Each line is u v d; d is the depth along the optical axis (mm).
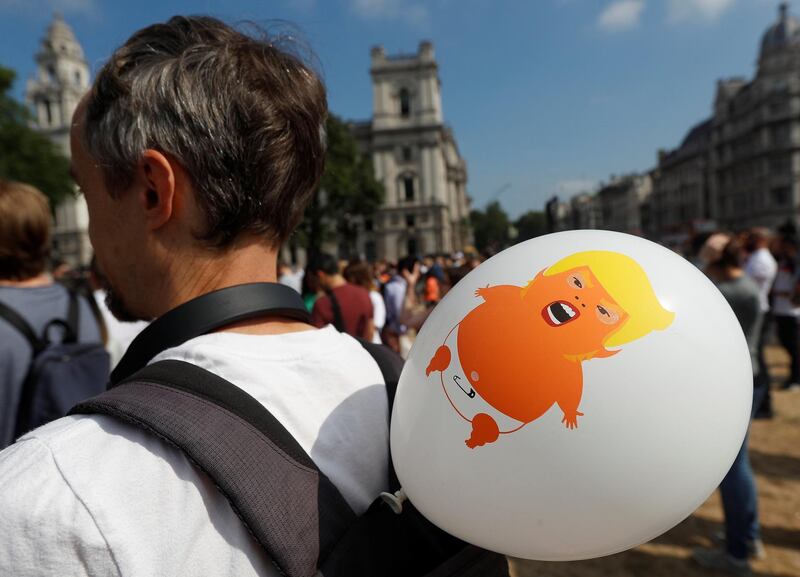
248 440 588
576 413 535
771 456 4020
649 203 78688
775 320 5711
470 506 583
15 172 24266
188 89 669
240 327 724
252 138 693
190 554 541
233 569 561
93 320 1802
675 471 544
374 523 665
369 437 760
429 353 643
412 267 6359
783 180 47031
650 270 620
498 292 618
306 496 613
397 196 44625
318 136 809
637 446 531
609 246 653
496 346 574
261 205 718
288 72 769
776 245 5859
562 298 584
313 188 824
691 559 2881
